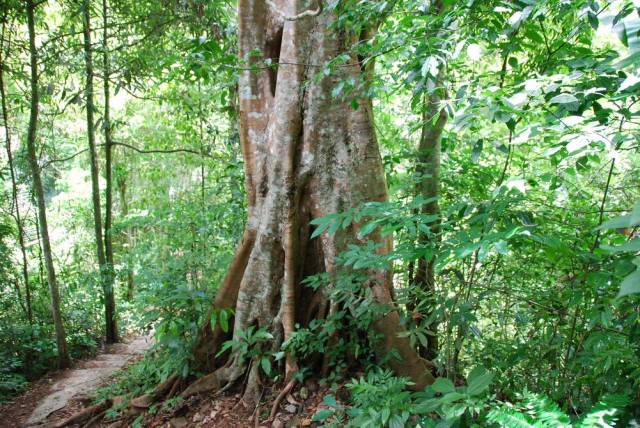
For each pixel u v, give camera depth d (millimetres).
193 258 5340
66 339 7992
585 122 2018
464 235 1804
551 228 2658
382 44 2746
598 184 3402
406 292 3486
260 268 4215
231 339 4586
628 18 1462
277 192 4098
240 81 4375
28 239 9141
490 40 2498
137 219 7004
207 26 6367
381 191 4031
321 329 4148
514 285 3334
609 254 2178
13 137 8977
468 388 2014
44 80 7742
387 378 2691
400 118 5336
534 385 2990
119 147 10016
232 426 3795
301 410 3742
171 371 4711
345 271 3789
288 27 3988
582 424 1796
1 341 7199
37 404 5695
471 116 2150
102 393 5254
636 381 2254
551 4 2074
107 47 7355
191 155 7984
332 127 3994
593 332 2381
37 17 7352
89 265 10016
